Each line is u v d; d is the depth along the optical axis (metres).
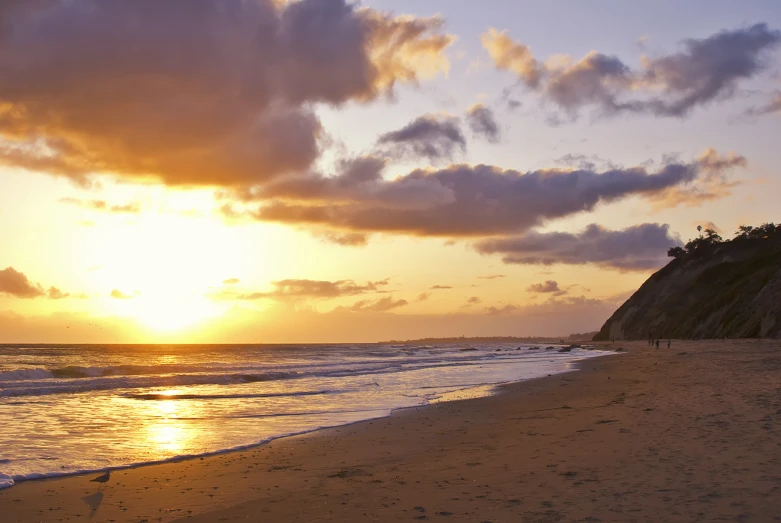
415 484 9.48
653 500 7.44
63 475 11.01
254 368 49.00
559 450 11.45
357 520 7.61
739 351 50.62
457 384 32.94
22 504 8.95
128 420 18.70
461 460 11.36
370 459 12.27
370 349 137.38
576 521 6.88
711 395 18.19
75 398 25.16
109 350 117.25
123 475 11.02
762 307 82.19
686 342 88.06
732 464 8.97
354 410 21.33
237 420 18.77
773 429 11.53
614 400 20.02
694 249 148.62
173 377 34.25
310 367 51.53
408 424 17.50
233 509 8.48
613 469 9.33
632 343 115.69
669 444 10.89
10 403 23.03
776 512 6.70
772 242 111.31
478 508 7.75
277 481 10.32
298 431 16.53
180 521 8.00
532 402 22.12
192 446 14.26
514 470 9.95
